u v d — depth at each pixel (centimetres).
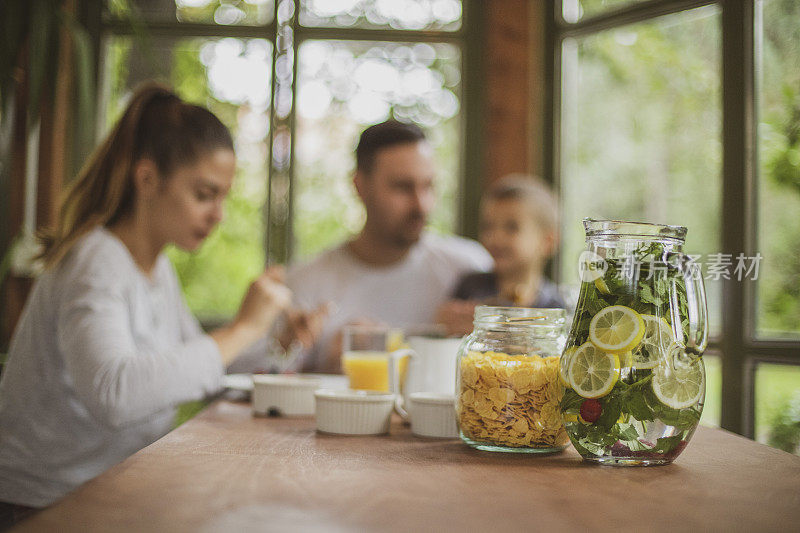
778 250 235
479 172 301
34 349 135
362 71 310
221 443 90
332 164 309
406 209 240
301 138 307
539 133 292
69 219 147
